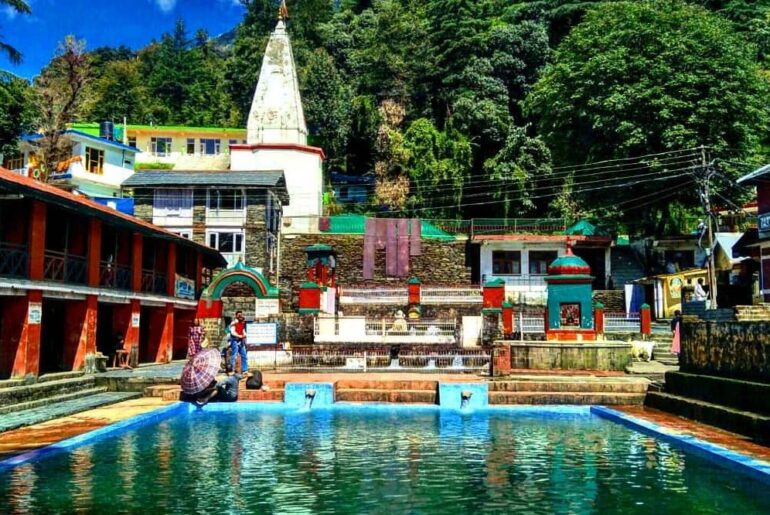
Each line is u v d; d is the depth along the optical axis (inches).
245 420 634.8
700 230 1585.9
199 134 2522.1
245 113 2977.4
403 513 337.7
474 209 1955.0
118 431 556.1
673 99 1470.2
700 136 1472.7
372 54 2554.1
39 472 417.7
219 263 1365.7
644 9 1596.9
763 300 1039.6
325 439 537.0
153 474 415.2
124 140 2429.9
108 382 768.3
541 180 1932.8
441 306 1330.0
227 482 396.8
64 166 1851.6
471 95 2186.3
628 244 1831.9
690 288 1285.7
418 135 1972.2
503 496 368.2
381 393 742.5
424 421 631.8
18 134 1429.6
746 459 426.9
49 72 1871.3
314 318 1048.2
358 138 2393.0
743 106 1473.9
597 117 1541.6
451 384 724.0
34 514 329.7
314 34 2974.9
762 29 2235.5
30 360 679.7
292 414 674.8
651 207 1646.2
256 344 969.5
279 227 1643.7
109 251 930.7
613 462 449.7
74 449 490.0
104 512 333.7
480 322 1051.3
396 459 462.0
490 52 2377.0
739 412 527.2
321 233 1668.3
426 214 1929.1
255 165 1731.1
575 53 1688.0
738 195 1496.1
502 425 608.1
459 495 369.7
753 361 550.0
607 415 647.1
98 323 985.5
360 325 1042.1
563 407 697.0
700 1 2411.4
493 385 746.8
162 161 2368.4
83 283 804.0
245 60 3061.0
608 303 1470.2
